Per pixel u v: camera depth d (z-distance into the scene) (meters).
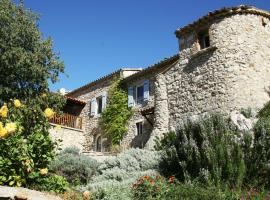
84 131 20.72
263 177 7.00
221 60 13.24
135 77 18.12
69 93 23.34
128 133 17.44
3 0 14.12
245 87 12.61
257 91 12.77
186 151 7.65
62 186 5.95
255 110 11.80
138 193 6.44
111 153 15.31
